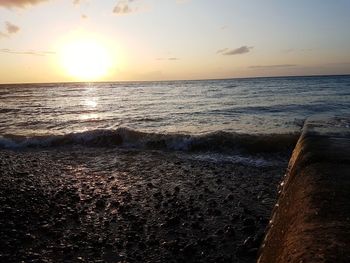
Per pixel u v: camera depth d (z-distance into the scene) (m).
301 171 5.51
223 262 6.18
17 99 58.97
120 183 11.41
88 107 40.66
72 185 11.30
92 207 9.16
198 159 14.84
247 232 7.29
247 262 6.14
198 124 22.89
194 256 6.44
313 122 18.16
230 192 9.99
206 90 69.94
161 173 12.59
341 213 3.68
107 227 7.88
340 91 49.91
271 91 55.78
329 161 5.55
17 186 11.07
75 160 15.49
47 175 12.75
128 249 6.83
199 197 9.60
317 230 3.38
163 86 108.69
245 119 24.08
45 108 40.50
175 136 17.58
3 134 21.47
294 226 3.72
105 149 17.84
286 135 16.11
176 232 7.45
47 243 7.19
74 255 6.69
